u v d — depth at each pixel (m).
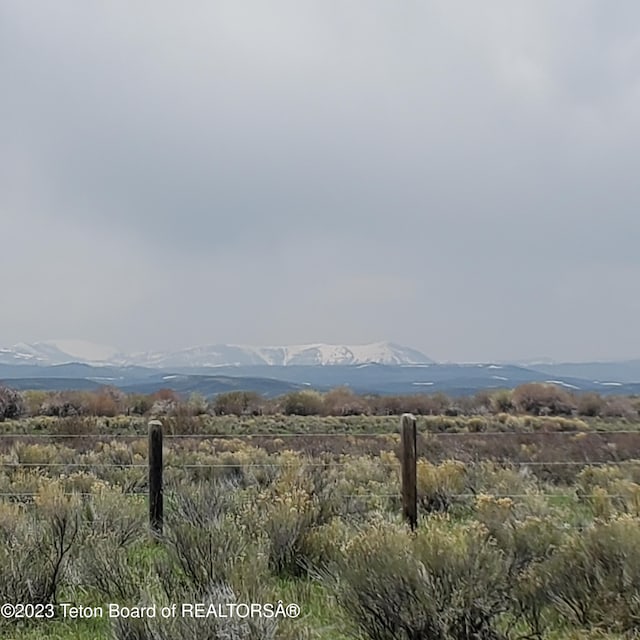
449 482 22.69
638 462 30.56
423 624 9.32
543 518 15.73
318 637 9.53
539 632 9.55
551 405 91.31
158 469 16.16
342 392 96.19
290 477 20.36
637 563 10.28
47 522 13.95
